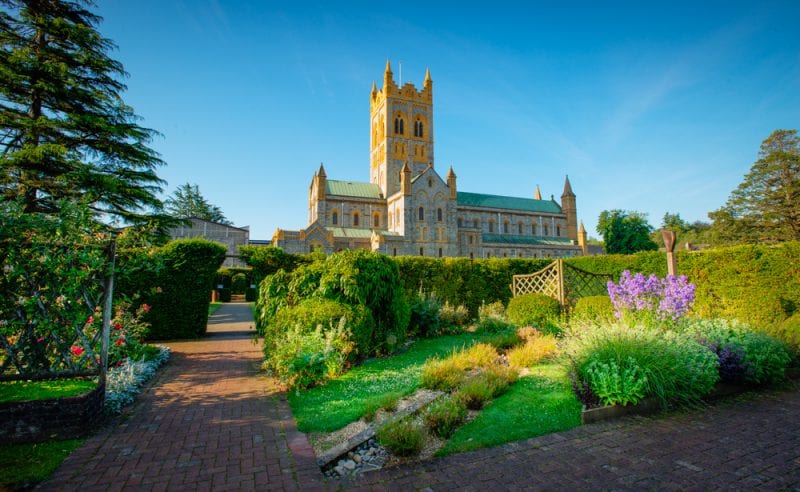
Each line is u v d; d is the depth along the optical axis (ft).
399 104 255.09
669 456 17.28
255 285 58.18
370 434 19.06
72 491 14.67
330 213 218.18
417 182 213.66
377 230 221.25
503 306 65.51
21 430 19.27
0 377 21.86
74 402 20.08
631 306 34.65
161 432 20.65
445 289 65.31
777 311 45.88
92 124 59.62
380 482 15.33
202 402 25.90
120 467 16.63
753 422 21.30
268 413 23.58
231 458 17.51
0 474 15.81
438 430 19.56
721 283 52.24
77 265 22.90
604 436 19.44
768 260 47.93
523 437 19.27
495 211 255.29
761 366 26.68
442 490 14.64
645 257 62.13
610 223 254.47
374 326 39.17
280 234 179.11
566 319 47.57
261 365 36.40
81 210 24.68
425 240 211.82
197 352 44.52
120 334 30.63
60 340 22.95
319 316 33.58
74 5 61.46
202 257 55.93
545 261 73.77
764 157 172.65
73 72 61.67
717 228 183.01
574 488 14.65
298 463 17.01
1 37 54.95
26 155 52.01
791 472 15.79
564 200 281.74
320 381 28.45
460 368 28.86
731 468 16.16
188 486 15.07
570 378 24.45
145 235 36.27
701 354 25.18
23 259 21.43
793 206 161.17
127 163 66.23
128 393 26.11
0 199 22.95
